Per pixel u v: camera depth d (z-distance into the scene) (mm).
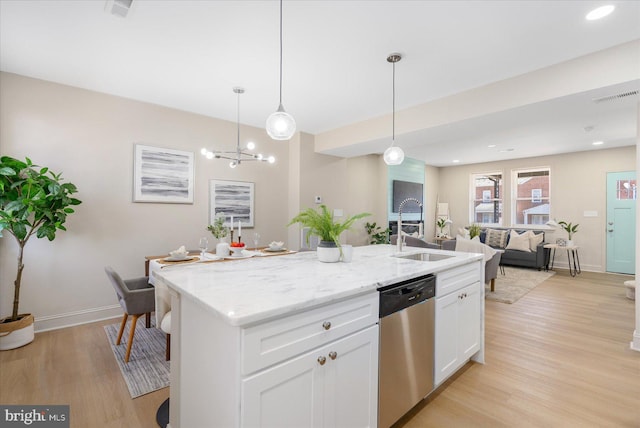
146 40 2426
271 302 1169
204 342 1275
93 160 3371
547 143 5574
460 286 2215
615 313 3625
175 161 3945
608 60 2471
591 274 5840
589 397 1997
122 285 2410
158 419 1789
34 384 2133
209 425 1245
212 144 4289
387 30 2271
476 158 7242
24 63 2787
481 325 2469
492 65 2775
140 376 2244
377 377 1555
